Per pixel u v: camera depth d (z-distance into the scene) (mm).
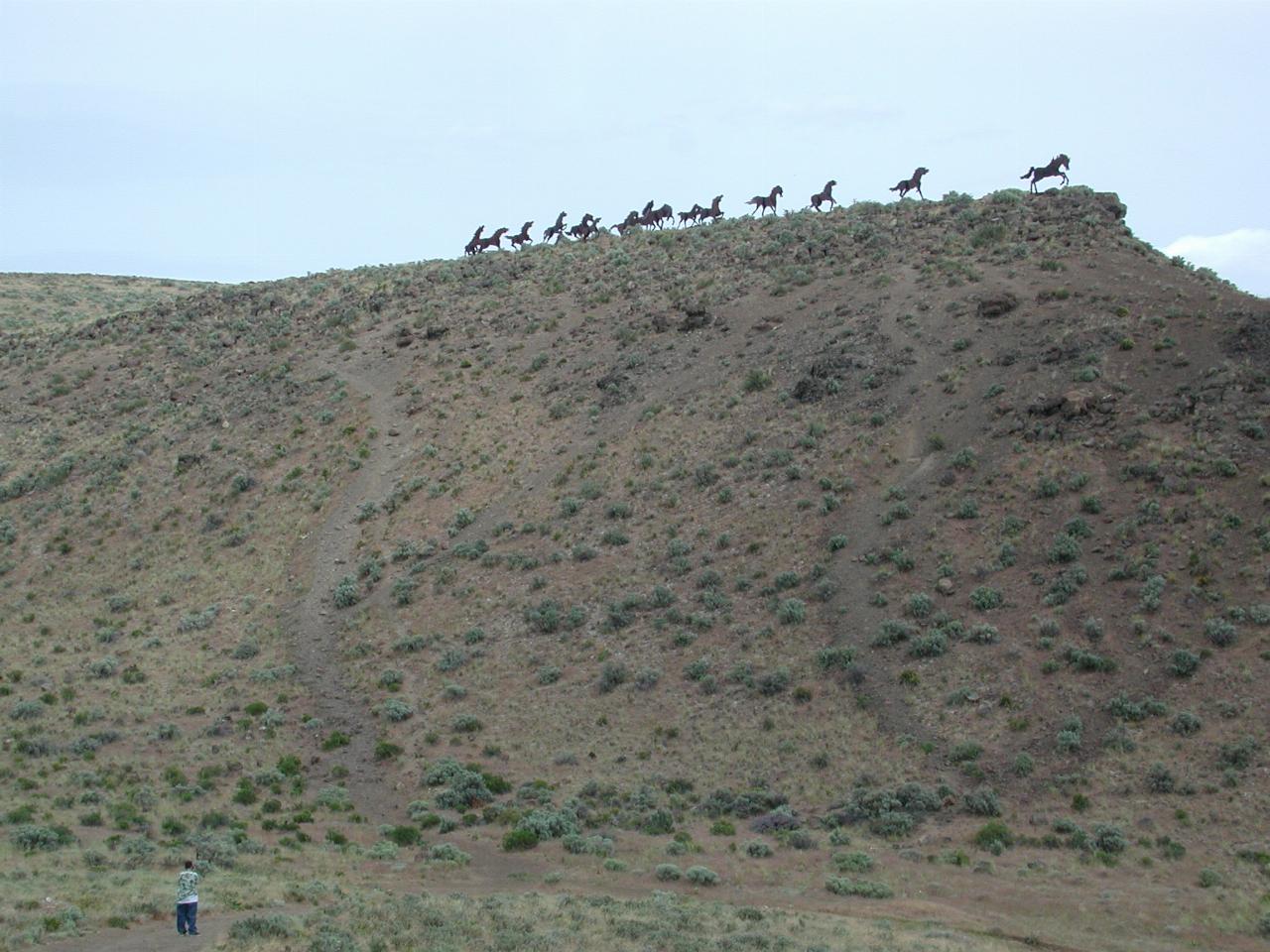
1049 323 60219
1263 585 39906
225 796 38156
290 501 64938
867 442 55062
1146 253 69750
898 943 24641
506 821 36062
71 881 26469
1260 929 26281
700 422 61594
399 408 72188
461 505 60875
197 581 59469
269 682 48781
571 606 50062
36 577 62469
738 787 37625
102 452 75000
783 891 30109
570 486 59688
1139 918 27328
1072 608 41625
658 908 27281
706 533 52656
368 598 54656
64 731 44312
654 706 42781
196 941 22016
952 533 47531
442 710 45062
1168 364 53438
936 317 64875
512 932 23984
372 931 23500
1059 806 33875
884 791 35594
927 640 41688
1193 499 44875
